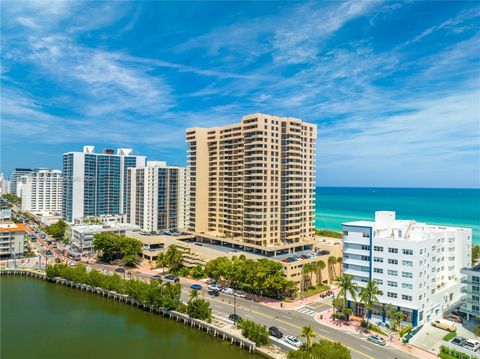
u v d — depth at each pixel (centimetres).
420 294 11006
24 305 13438
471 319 11350
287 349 9500
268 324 11119
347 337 10244
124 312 12769
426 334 10556
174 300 12212
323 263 14988
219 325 10994
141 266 18712
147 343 10362
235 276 14188
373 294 10662
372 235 11756
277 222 17262
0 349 9944
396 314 10588
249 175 17000
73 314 12575
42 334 10950
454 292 13112
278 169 17325
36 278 17000
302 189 18250
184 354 9688
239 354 9625
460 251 13875
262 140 16688
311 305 12950
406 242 10988
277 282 13000
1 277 17088
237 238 18038
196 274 16462
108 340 10538
